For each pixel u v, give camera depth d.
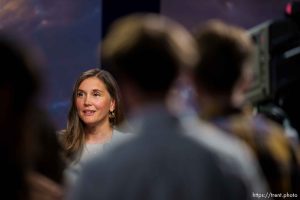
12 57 2.72
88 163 2.73
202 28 3.11
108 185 2.66
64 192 3.08
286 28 4.09
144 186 2.66
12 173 2.78
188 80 3.07
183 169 2.69
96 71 6.66
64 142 6.47
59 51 11.98
